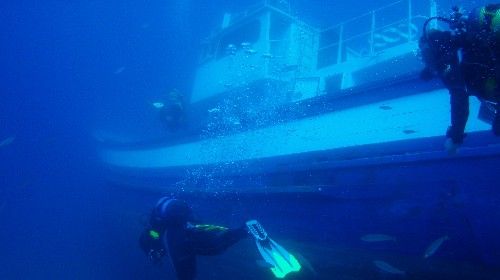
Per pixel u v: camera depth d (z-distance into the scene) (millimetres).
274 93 10719
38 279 14398
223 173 6578
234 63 11789
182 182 7645
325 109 5723
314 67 11906
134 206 9336
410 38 9555
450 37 2211
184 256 3533
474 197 3207
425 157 3668
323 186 4461
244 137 6945
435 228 3402
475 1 9141
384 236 3055
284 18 11562
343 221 4215
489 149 3219
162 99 12641
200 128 8422
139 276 9430
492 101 2229
